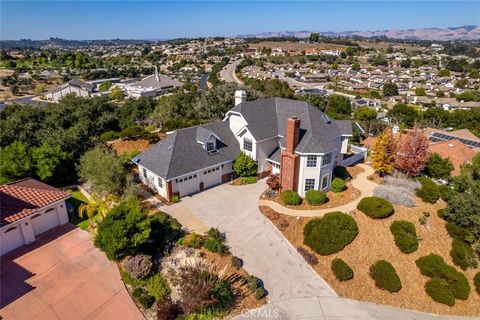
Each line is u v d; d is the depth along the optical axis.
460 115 86.44
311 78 166.88
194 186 31.95
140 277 20.59
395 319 20.14
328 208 28.92
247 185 33.75
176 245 23.69
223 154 33.94
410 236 25.28
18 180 29.30
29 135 37.53
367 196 30.91
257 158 34.41
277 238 25.47
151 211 28.19
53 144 34.59
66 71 175.12
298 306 20.02
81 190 32.56
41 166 31.17
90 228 26.38
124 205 23.44
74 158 34.84
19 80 147.62
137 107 68.75
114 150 37.00
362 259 23.98
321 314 19.66
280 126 35.53
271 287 21.19
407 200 29.08
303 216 27.75
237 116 35.22
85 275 21.20
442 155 42.59
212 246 23.17
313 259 23.45
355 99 118.25
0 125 38.34
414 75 188.00
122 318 18.27
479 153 37.72
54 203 25.77
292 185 30.41
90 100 60.50
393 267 23.53
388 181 33.00
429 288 22.31
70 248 23.92
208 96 58.91
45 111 49.78
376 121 76.62
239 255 23.52
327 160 30.88
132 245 21.14
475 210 26.56
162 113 58.16
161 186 30.56
